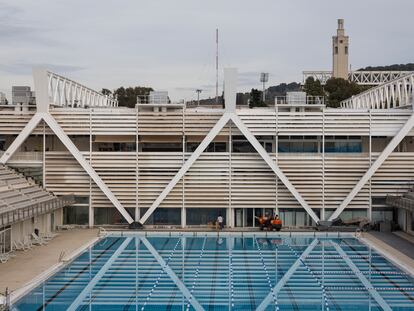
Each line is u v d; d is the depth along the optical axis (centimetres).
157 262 4359
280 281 3791
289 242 5238
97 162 5872
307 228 5869
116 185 5900
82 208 5981
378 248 4788
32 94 6306
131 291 3531
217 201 5941
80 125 5847
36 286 3556
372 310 3136
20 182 5591
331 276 3928
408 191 5878
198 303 3284
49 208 5184
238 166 5894
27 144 6128
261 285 3691
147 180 5900
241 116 5828
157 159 5881
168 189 5872
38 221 5247
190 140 5978
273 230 5697
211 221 6019
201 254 4684
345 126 5856
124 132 5866
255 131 5831
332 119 5847
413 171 5875
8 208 4625
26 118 5797
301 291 3541
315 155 5909
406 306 3209
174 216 6016
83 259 4425
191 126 5853
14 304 3195
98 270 4069
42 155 5900
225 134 5875
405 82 5944
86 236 5381
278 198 5938
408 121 5769
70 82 6369
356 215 6000
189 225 6000
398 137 5797
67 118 5831
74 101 6525
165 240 5322
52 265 4075
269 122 5825
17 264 4100
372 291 3531
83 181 5909
